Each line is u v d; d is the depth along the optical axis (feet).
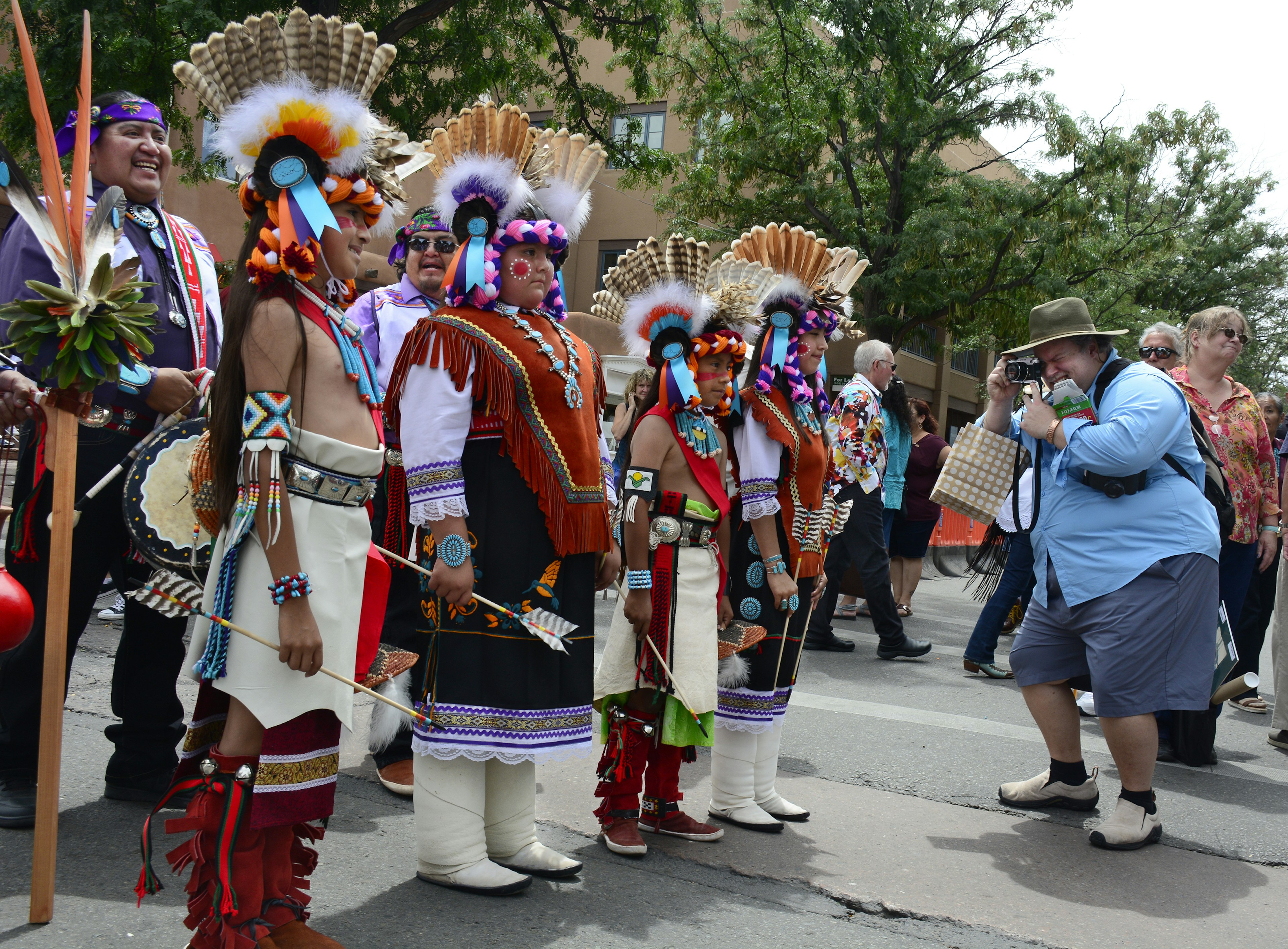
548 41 44.57
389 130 8.30
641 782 11.06
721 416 11.59
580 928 8.98
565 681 9.52
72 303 7.80
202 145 39.37
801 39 46.42
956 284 59.26
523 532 9.33
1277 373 102.47
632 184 47.83
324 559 7.44
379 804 11.80
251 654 7.23
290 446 7.33
